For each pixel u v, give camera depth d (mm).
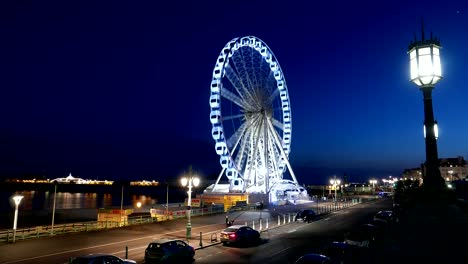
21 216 76125
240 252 31016
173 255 25875
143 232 40312
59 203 189000
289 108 94250
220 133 70312
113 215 51031
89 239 35312
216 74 70438
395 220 48219
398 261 25797
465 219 48594
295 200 93250
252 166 80250
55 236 36188
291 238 38125
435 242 33250
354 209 75312
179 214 55344
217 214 60750
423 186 78188
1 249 29984
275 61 91625
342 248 24422
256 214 61781
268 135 83688
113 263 21641
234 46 73562
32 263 25891
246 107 77625
